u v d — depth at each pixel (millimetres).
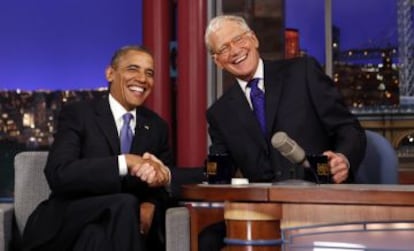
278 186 1716
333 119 2443
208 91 4691
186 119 4656
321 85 2486
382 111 5434
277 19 4977
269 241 1624
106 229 1908
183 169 2354
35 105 5293
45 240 2062
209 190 1720
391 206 1510
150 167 2018
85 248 1897
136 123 2355
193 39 4645
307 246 1593
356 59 5414
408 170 5328
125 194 1959
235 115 2457
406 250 1491
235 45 2436
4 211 2270
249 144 2410
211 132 2551
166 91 4750
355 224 1541
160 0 4734
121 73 2316
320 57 5324
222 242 2145
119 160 2049
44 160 2441
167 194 2312
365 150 2410
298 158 1901
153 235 2141
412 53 5406
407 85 5398
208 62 4688
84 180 2039
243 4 4883
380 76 5430
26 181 2408
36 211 2189
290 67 2537
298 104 2463
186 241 1939
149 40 4762
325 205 1576
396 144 5398
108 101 2357
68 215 2012
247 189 1649
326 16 5293
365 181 2484
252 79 2496
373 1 5426
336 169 2010
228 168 2045
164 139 2436
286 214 1621
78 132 2262
